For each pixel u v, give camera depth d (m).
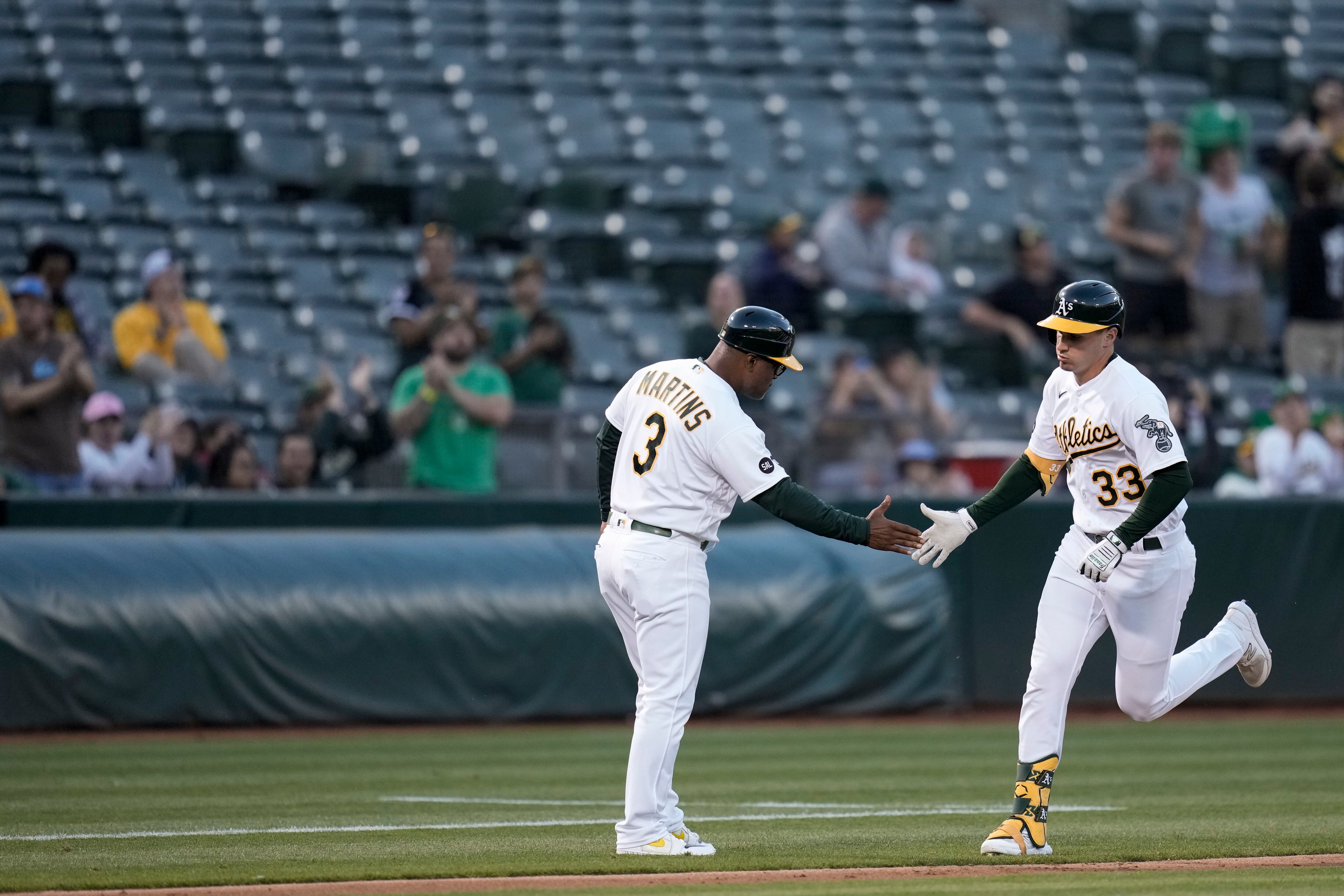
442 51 78.31
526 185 71.00
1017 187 78.88
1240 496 44.50
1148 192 59.75
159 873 18.44
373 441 45.09
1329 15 94.31
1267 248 67.81
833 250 63.19
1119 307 19.78
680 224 70.62
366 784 29.05
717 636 41.03
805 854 20.05
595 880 17.95
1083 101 84.88
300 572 38.53
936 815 24.95
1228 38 89.94
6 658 35.53
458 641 39.12
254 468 43.72
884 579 42.84
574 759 33.28
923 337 62.38
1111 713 44.25
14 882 17.80
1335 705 45.53
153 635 36.75
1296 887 17.38
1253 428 50.00
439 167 70.38
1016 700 43.91
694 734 38.97
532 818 24.36
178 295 47.66
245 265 61.47
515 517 44.09
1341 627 44.69
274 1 77.31
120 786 28.56
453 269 63.41
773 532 44.00
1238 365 62.16
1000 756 34.47
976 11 93.75
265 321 57.44
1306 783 29.89
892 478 49.06
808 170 77.06
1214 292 61.69
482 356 50.59
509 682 39.44
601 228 68.06
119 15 74.06
